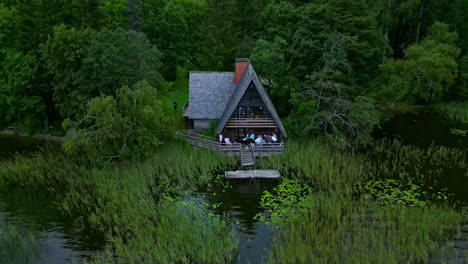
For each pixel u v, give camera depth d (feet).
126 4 177.78
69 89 126.62
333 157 120.78
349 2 142.20
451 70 169.37
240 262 72.69
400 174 109.29
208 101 136.15
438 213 86.94
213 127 132.98
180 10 207.10
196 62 207.00
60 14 139.54
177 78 213.87
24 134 149.28
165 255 72.54
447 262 71.10
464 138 144.46
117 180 102.89
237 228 83.97
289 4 156.66
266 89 157.79
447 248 75.56
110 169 108.37
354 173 108.58
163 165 114.42
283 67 137.80
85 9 140.77
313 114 130.11
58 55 123.03
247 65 134.51
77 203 96.63
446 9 200.03
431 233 80.64
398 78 145.18
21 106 144.46
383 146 134.41
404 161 120.26
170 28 191.31
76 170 111.86
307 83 138.21
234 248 76.69
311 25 133.49
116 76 119.14
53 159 120.06
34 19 137.69
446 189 101.19
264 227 84.38
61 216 90.58
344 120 132.98
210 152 119.96
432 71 147.74
